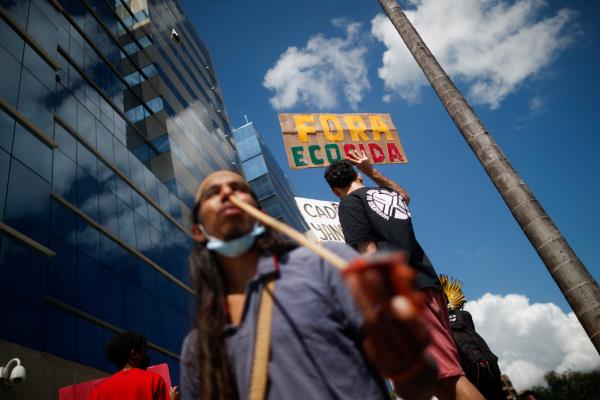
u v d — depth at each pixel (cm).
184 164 3111
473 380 345
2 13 1602
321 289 144
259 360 134
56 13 2111
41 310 1203
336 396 127
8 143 1359
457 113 509
